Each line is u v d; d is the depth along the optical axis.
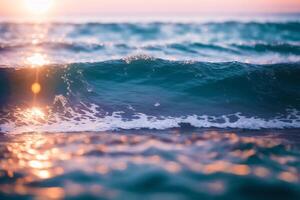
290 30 23.42
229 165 4.31
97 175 4.02
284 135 6.50
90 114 7.71
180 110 8.03
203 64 10.57
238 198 3.42
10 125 7.04
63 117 7.54
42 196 3.58
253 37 21.36
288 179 3.89
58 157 4.80
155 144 5.22
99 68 10.25
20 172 4.31
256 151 4.94
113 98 8.67
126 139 5.64
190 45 16.11
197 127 7.05
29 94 8.74
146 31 23.12
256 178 3.89
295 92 9.28
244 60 13.29
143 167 4.20
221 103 8.54
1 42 17.44
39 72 9.80
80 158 4.68
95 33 22.53
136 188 3.64
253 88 9.36
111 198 3.44
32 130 6.74
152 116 7.64
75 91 9.04
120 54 14.18
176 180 3.80
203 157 4.59
